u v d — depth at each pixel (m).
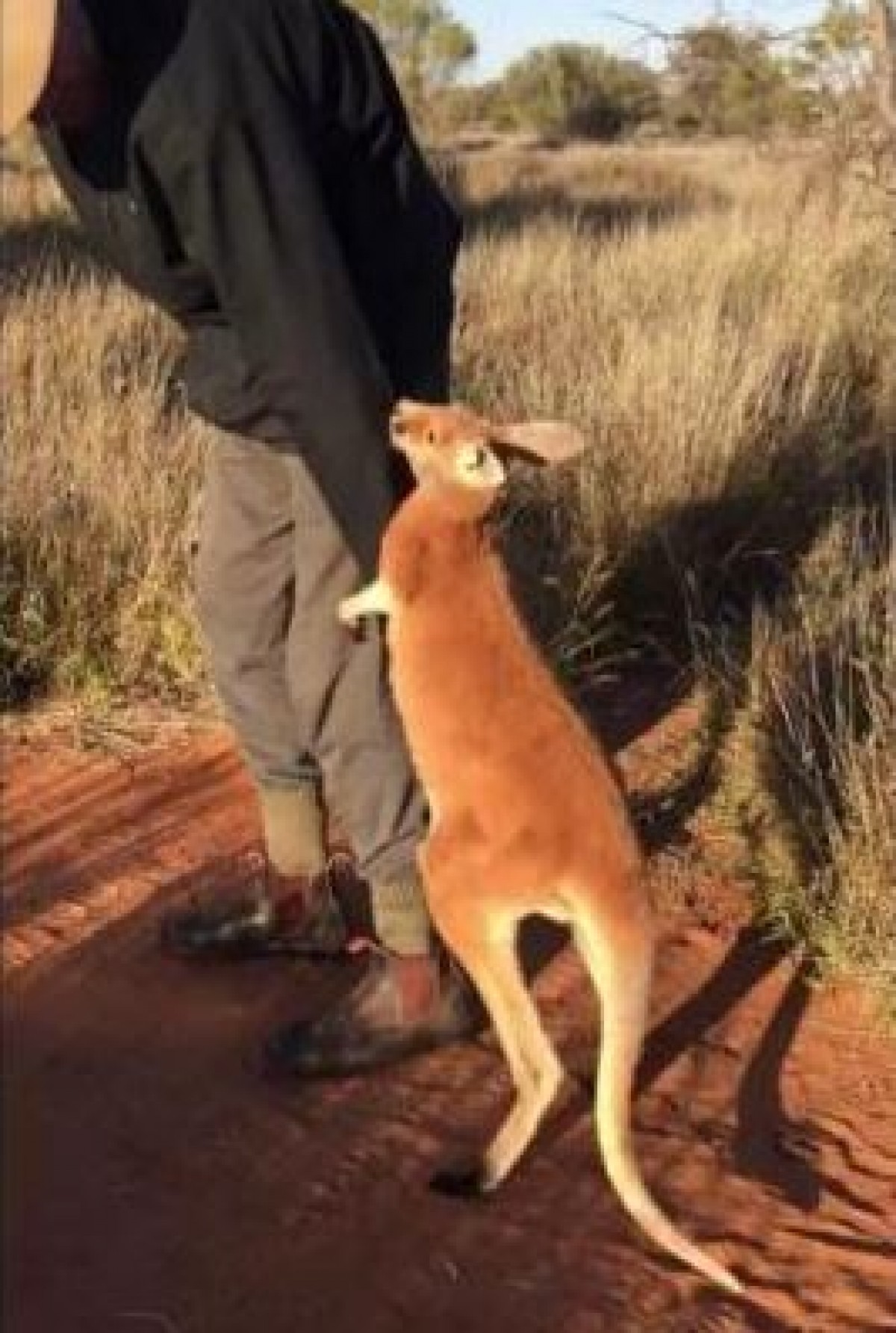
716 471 6.86
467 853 3.50
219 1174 3.57
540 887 3.44
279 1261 3.32
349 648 3.80
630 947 3.40
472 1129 3.75
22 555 6.10
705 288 10.20
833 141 10.76
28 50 3.16
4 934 4.41
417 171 3.75
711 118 14.82
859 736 4.98
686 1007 4.25
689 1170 3.66
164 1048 3.98
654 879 4.78
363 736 3.82
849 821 4.58
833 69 9.59
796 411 7.69
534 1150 3.70
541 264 11.68
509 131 34.00
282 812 4.19
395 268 3.73
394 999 3.89
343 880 4.61
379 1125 3.74
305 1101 3.82
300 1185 3.54
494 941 3.52
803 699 5.09
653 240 12.68
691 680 5.98
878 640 5.35
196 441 6.57
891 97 7.93
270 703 4.11
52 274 10.34
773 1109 3.90
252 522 3.96
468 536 3.61
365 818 3.87
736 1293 3.30
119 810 5.12
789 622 5.88
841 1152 3.76
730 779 5.20
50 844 4.90
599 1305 3.25
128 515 6.24
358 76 3.57
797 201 13.15
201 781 5.32
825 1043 4.14
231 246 3.36
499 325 9.77
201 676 5.83
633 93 27.70
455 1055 3.99
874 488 7.41
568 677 5.85
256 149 3.32
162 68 3.25
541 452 3.70
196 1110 3.77
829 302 9.91
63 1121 3.70
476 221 16.83
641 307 9.88
